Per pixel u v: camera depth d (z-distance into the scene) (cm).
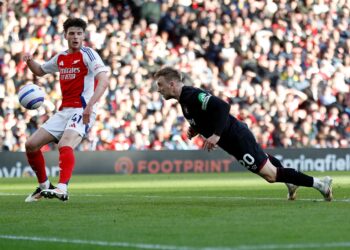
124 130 3609
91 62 1598
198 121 1452
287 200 1633
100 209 1427
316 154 3659
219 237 1001
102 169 3422
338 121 4019
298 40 4175
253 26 4125
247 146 1474
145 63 3838
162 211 1362
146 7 4072
